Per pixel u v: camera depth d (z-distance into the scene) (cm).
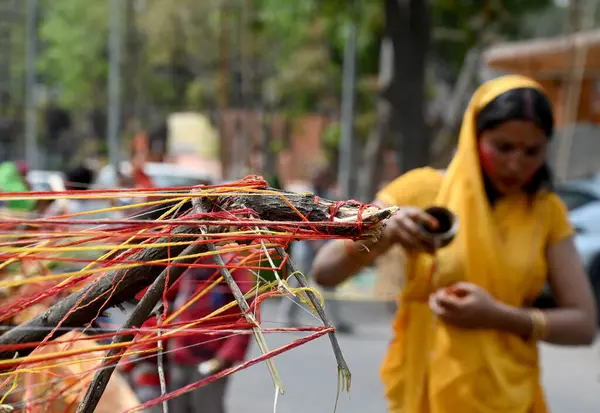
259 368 788
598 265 999
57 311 186
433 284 282
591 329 285
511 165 279
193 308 318
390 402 295
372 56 2328
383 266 292
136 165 655
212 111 3803
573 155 1502
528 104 274
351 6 1667
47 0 4231
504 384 273
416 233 270
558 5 2020
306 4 1981
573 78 1405
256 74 3136
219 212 177
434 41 2069
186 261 179
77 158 4334
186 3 3192
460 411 274
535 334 277
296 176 4303
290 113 3359
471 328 273
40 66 4284
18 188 464
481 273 281
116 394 253
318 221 180
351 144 2355
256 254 193
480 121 284
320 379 756
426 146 1303
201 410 446
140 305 175
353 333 973
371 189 2067
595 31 1448
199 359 446
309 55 3041
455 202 284
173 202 192
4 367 184
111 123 2694
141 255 180
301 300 166
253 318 158
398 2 1287
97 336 164
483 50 2008
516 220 289
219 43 3034
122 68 3309
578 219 1032
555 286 292
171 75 3744
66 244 180
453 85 2605
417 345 287
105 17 3853
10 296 238
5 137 4831
